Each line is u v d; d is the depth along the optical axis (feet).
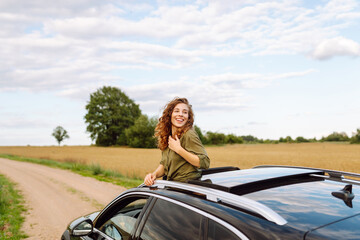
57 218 28.07
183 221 6.12
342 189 6.10
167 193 6.98
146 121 320.50
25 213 30.09
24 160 132.46
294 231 4.57
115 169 73.72
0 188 40.68
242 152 204.85
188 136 8.46
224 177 7.59
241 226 4.94
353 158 122.93
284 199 5.85
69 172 72.43
